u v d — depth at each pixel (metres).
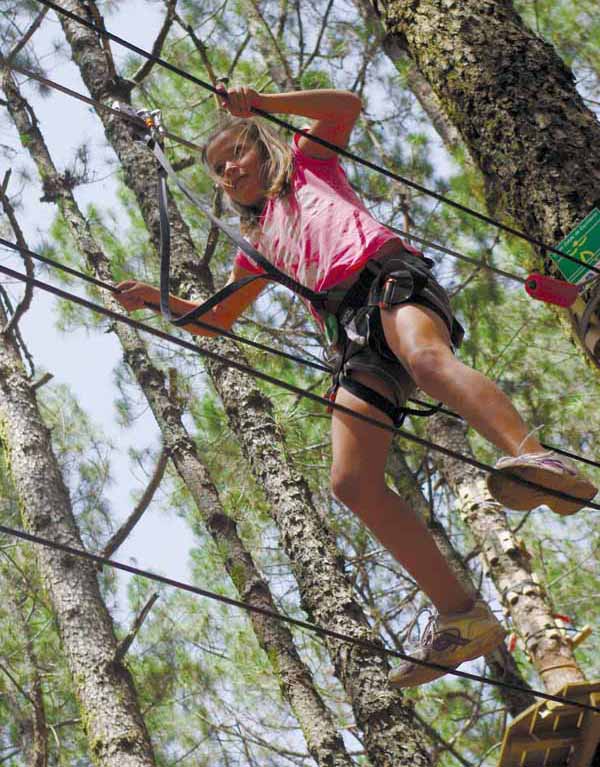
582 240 4.55
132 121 3.94
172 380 10.86
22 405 11.23
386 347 3.67
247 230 4.11
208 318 4.45
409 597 12.62
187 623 12.11
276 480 9.12
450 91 5.68
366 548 12.91
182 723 11.70
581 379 12.38
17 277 2.86
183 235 9.98
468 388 3.36
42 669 11.41
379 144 12.14
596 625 12.56
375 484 3.68
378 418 3.67
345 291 3.73
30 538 2.86
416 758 7.94
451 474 11.21
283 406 12.09
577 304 4.66
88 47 11.00
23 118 11.56
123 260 12.41
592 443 12.49
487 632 3.66
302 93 3.80
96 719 9.32
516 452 3.27
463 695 12.23
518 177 5.24
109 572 11.78
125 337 11.07
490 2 5.88
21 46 11.49
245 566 9.56
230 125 4.04
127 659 11.62
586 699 4.23
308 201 3.88
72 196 11.37
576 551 13.27
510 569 10.23
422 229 11.62
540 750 4.50
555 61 5.56
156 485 11.41
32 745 10.76
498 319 12.35
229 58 12.79
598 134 5.22
